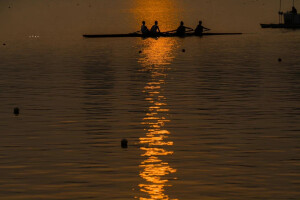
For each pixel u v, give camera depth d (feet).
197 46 446.19
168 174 127.24
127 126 176.04
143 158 140.15
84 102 216.33
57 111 200.23
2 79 279.69
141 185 120.16
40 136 164.14
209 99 218.79
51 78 280.10
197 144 152.97
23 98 226.79
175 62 342.23
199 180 122.83
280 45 436.35
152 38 535.19
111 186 119.65
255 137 159.63
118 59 362.74
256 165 133.08
